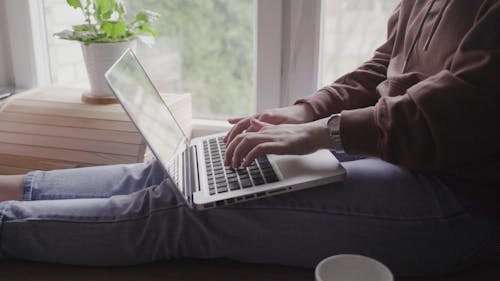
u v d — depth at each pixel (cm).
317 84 166
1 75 192
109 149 146
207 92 182
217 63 177
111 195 119
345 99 131
